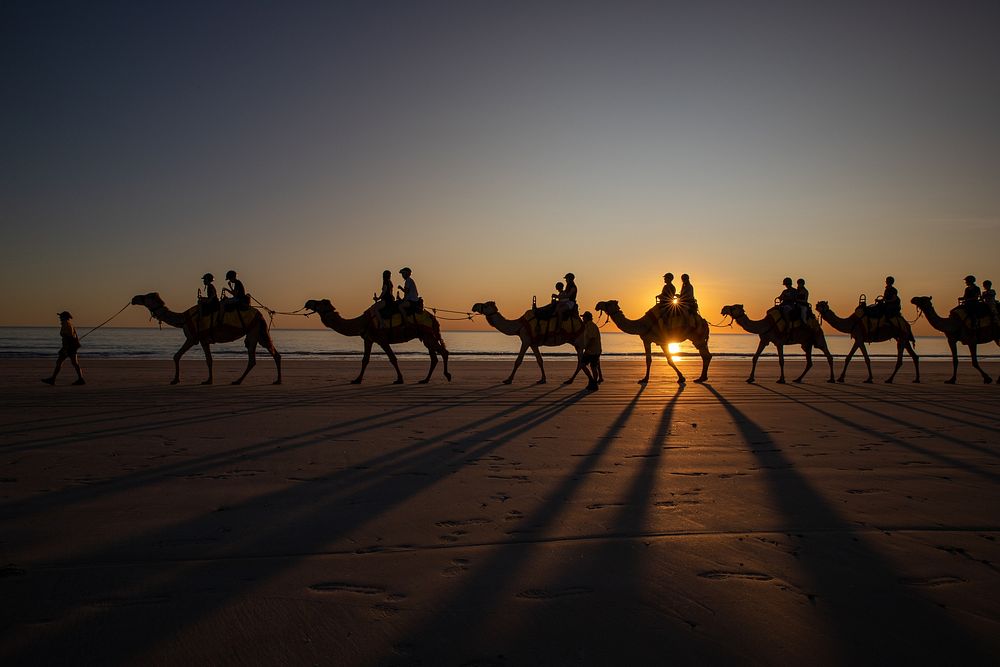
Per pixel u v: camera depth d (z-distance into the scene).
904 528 5.39
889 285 21.17
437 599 3.95
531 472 7.39
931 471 7.52
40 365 25.66
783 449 8.86
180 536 5.10
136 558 4.62
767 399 15.34
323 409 12.70
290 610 3.79
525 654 3.30
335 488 6.60
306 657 3.27
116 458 7.96
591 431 10.35
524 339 19.02
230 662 3.22
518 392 16.72
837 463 7.96
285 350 52.72
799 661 3.24
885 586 4.18
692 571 4.42
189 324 17.94
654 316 18.92
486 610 3.80
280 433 9.83
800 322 20.11
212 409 12.54
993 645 3.41
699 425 11.06
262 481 6.86
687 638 3.48
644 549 4.86
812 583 4.22
